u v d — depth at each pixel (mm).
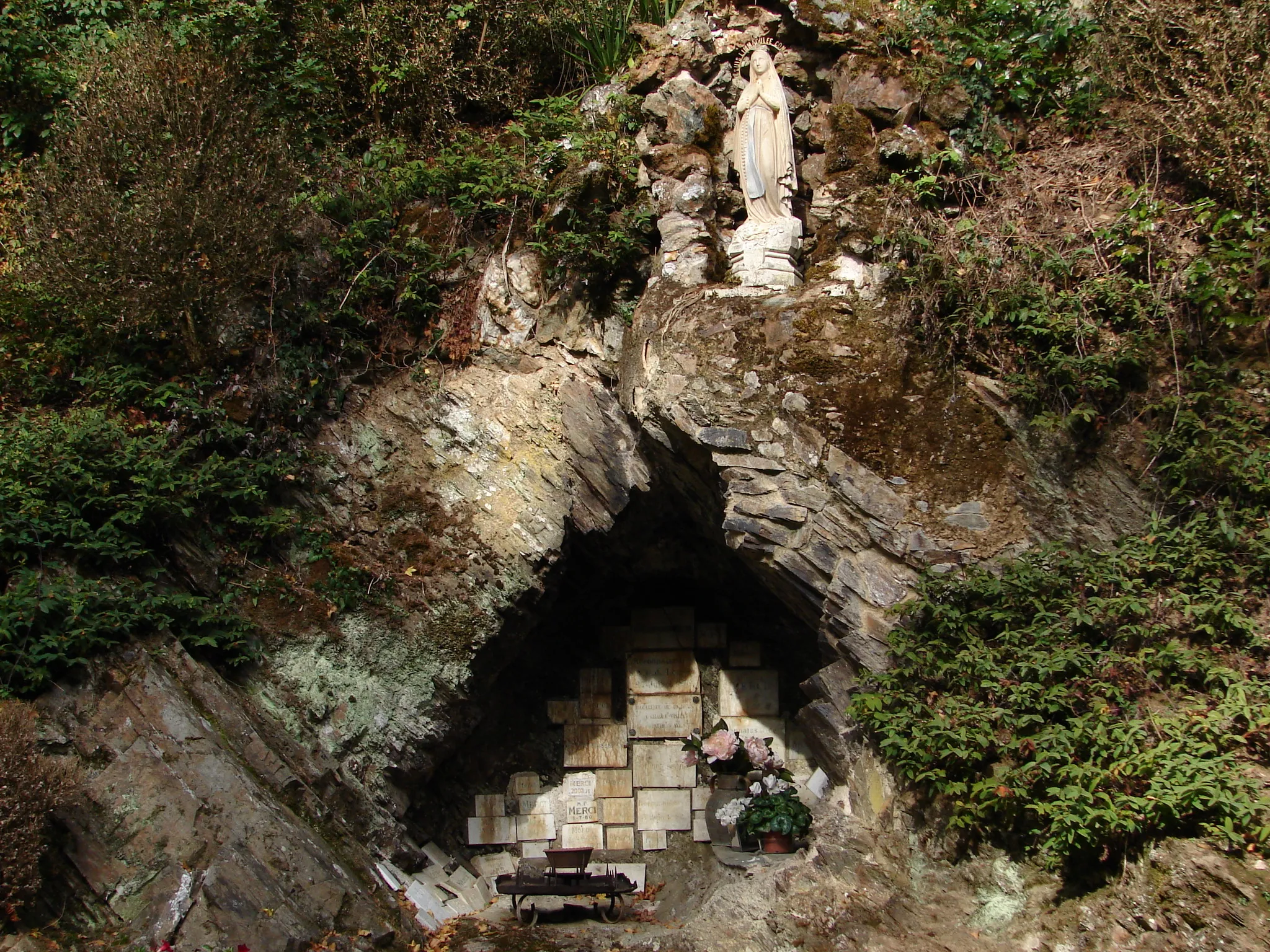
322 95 10672
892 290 8039
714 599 10039
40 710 7004
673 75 9539
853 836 7203
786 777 8867
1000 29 9367
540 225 9266
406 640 8812
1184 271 7723
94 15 11180
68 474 7992
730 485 7738
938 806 6809
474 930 8016
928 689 7059
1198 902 5500
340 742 8570
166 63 9555
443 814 9477
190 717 7320
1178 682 6453
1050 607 6984
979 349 7848
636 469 8781
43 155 10398
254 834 6957
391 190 9797
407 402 9297
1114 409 7590
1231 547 6883
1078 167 8508
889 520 7492
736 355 7867
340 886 7117
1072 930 5980
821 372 7789
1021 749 6438
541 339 9195
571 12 10867
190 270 8961
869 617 7496
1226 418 7227
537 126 9836
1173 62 8422
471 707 9047
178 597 7973
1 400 8898
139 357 9164
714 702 9914
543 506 8922
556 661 10062
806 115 9398
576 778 9695
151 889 6570
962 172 8688
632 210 9070
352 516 9102
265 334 9273
